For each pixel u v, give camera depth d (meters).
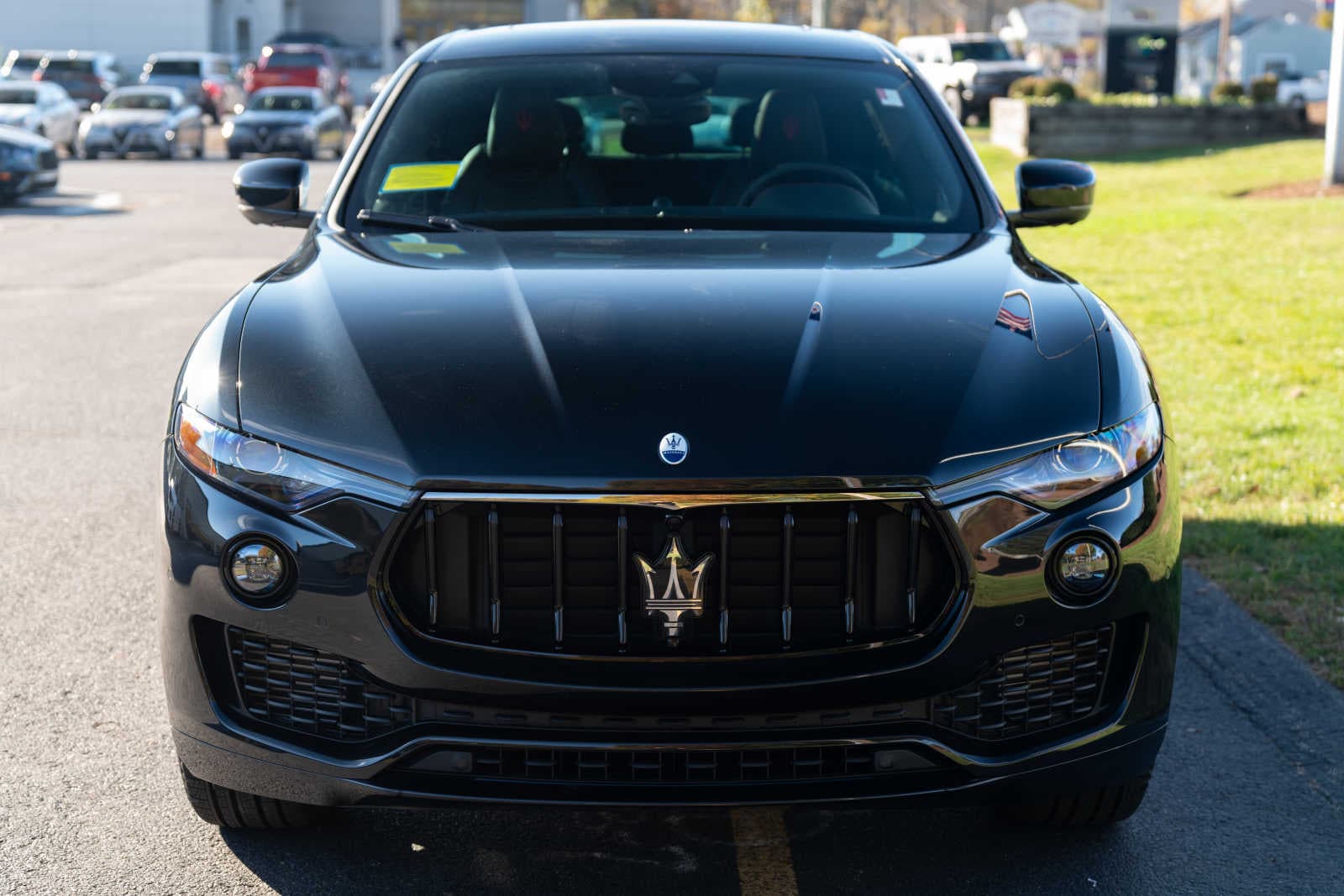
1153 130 23.92
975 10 68.69
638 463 2.46
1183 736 3.62
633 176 3.79
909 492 2.49
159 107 30.33
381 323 2.82
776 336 2.76
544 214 3.66
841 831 3.13
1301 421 6.49
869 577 2.51
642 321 2.80
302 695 2.59
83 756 3.45
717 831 3.12
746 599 2.48
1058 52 51.41
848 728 2.49
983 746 2.57
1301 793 3.31
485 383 2.62
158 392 7.66
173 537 2.63
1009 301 2.99
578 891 2.86
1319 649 4.04
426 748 2.51
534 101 3.96
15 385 7.80
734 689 2.45
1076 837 3.09
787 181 3.78
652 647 2.46
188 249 14.35
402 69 4.22
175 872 2.91
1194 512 5.30
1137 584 2.62
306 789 2.59
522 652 2.47
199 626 2.62
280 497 2.54
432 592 2.49
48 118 29.70
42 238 15.22
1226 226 13.09
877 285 3.04
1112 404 2.70
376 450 2.53
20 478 5.98
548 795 2.49
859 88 4.11
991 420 2.60
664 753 2.48
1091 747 2.62
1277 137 24.05
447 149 3.87
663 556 2.44
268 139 29.27
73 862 2.94
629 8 68.44
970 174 3.87
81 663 4.03
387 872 2.93
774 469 2.46
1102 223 13.93
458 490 2.47
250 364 2.75
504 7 58.16
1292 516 5.22
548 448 2.49
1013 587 2.53
